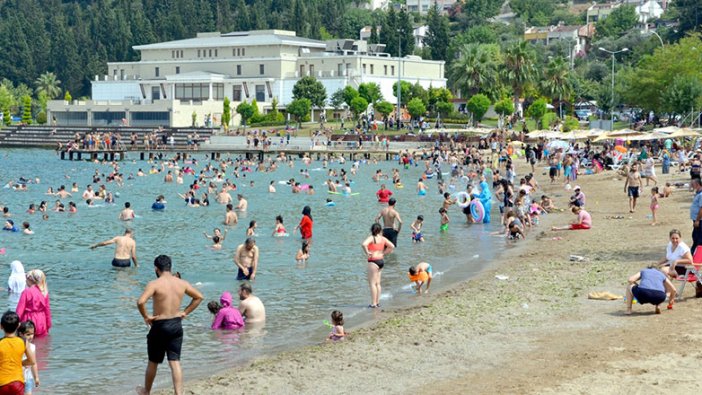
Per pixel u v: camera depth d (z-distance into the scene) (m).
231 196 68.31
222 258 38.28
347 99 156.75
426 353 20.48
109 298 29.81
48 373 20.97
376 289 27.42
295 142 132.62
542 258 34.69
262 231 47.41
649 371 17.69
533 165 92.12
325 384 18.52
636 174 48.09
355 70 175.00
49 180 85.12
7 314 16.72
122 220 52.47
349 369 19.53
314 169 100.75
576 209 44.59
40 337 24.28
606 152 86.62
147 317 17.25
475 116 145.62
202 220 52.69
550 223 46.47
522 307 24.89
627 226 42.56
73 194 70.25
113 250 41.06
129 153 134.12
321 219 52.66
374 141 128.75
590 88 181.88
